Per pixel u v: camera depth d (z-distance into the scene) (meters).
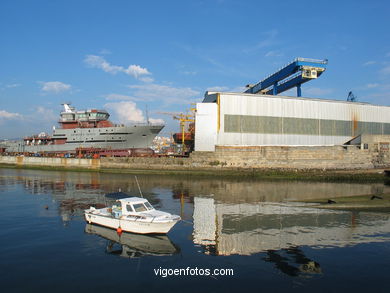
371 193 35.72
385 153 55.91
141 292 11.62
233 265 14.15
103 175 57.62
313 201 30.09
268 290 11.75
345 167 55.75
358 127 62.56
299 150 55.75
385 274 13.14
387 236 18.50
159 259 14.89
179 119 75.81
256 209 26.56
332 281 12.49
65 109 79.62
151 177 54.03
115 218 19.52
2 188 40.09
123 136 70.75
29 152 79.44
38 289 11.79
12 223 21.45
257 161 55.69
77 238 18.06
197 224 21.38
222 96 56.62
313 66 61.84
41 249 16.22
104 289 11.85
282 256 15.24
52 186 42.12
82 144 72.81
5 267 13.87
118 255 15.43
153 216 18.84
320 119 60.25
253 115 57.34
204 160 56.62
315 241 17.56
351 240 17.73
